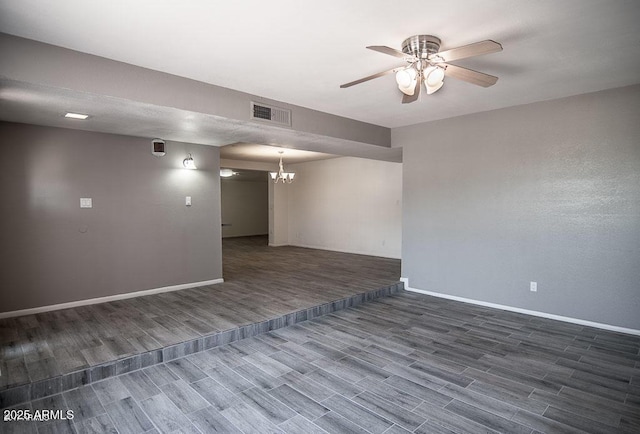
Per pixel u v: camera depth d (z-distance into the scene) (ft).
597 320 13.15
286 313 13.82
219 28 8.20
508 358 10.75
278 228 35.60
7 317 13.34
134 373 9.91
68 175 14.60
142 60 9.98
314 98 13.57
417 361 10.57
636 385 9.16
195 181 18.43
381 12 7.55
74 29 8.18
